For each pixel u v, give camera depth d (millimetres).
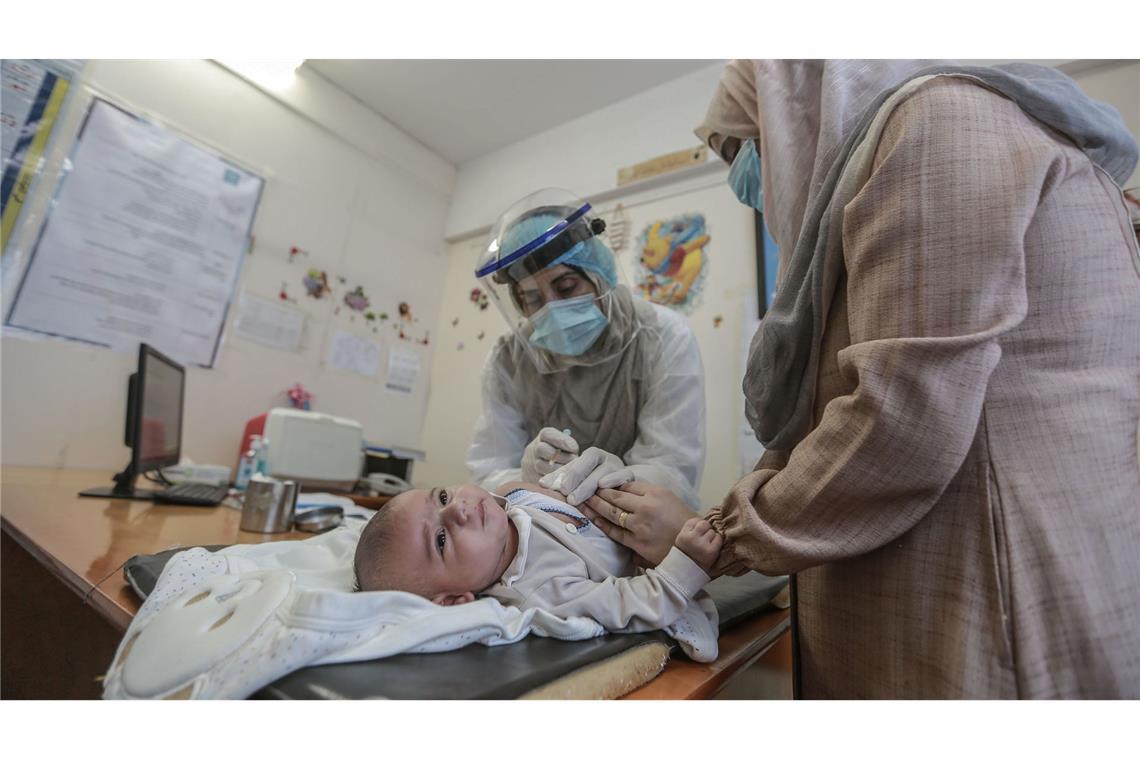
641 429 1146
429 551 685
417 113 2703
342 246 2566
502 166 2885
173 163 2031
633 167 2297
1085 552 431
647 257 2184
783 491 540
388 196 2779
